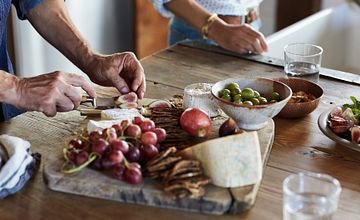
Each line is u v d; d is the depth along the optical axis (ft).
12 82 4.21
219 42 5.93
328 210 3.04
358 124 4.11
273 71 5.41
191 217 3.29
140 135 3.62
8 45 7.71
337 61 8.47
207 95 4.25
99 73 4.85
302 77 5.02
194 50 5.91
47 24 5.19
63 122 4.32
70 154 3.52
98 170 3.53
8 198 3.46
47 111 4.23
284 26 10.46
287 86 4.25
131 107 4.39
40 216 3.31
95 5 8.58
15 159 3.50
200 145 3.40
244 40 5.77
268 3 10.46
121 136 3.60
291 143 4.13
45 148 3.96
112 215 3.31
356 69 8.68
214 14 6.11
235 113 4.01
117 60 4.82
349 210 3.36
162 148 3.69
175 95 4.72
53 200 3.44
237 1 6.47
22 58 7.89
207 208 3.30
